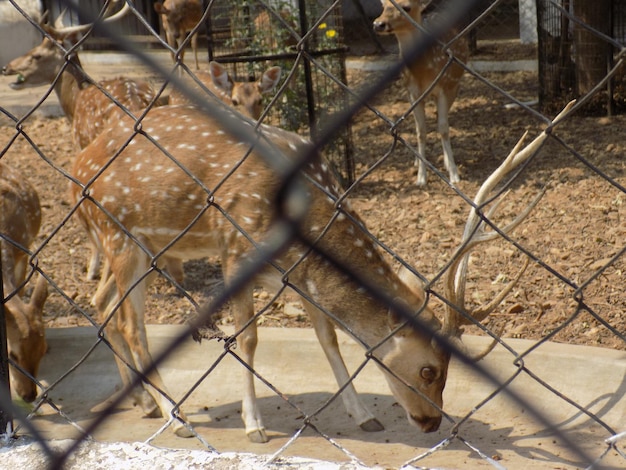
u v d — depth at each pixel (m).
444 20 2.62
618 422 5.54
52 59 12.73
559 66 13.94
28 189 7.76
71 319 7.88
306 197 3.78
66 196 11.45
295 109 11.91
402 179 11.63
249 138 3.09
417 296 5.51
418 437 5.73
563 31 13.75
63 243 9.90
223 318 7.46
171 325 7.19
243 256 5.70
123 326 6.15
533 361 6.13
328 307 5.46
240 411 6.31
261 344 6.79
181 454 3.63
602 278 7.96
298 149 5.68
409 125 14.19
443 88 11.11
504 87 16.20
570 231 9.23
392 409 6.23
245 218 5.61
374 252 5.58
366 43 13.61
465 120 14.23
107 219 6.04
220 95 11.84
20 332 6.08
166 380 6.73
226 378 6.69
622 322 7.03
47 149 13.75
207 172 5.74
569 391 5.92
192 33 2.94
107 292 6.61
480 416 5.97
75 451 3.72
